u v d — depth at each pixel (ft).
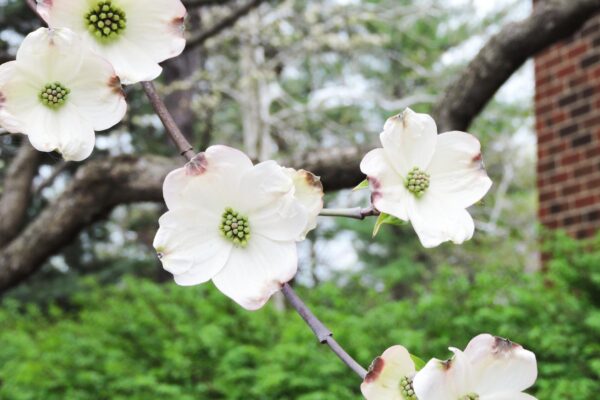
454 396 3.13
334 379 16.78
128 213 49.80
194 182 3.25
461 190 3.37
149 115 35.78
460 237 3.23
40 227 15.30
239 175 3.26
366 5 41.42
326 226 64.90
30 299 45.60
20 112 3.22
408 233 60.95
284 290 3.30
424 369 3.08
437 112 13.70
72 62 3.25
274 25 37.63
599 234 16.55
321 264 65.92
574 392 14.11
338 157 13.51
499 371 3.19
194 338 19.45
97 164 14.78
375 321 18.49
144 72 3.42
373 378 3.19
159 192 14.82
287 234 3.26
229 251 3.25
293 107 45.80
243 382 18.22
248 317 20.85
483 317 16.89
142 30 3.49
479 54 13.41
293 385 16.62
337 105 49.49
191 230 3.25
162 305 21.42
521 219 53.62
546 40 13.05
